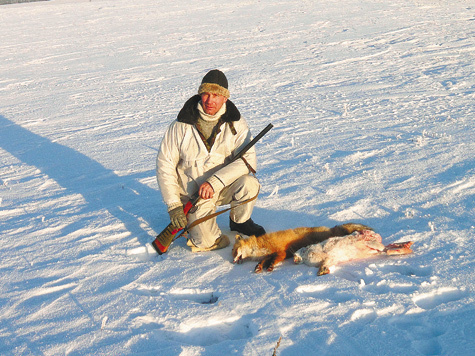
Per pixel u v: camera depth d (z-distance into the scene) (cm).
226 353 291
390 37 1775
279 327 311
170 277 388
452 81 1091
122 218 508
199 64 1517
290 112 934
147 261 422
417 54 1459
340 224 464
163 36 2091
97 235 472
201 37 2017
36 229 494
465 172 555
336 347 291
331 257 387
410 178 555
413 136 717
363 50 1576
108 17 2836
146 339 310
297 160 660
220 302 346
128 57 1692
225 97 398
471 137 684
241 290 361
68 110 1066
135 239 459
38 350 306
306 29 2070
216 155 423
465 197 496
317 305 330
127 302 353
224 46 1795
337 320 314
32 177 664
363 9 2588
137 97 1156
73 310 349
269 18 2450
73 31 2375
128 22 2598
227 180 412
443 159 605
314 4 2886
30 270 411
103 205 549
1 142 854
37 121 986
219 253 429
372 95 1022
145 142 802
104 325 327
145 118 964
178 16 2727
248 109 982
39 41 2122
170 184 423
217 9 2923
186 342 319
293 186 564
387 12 2436
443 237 419
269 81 1244
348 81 1184
